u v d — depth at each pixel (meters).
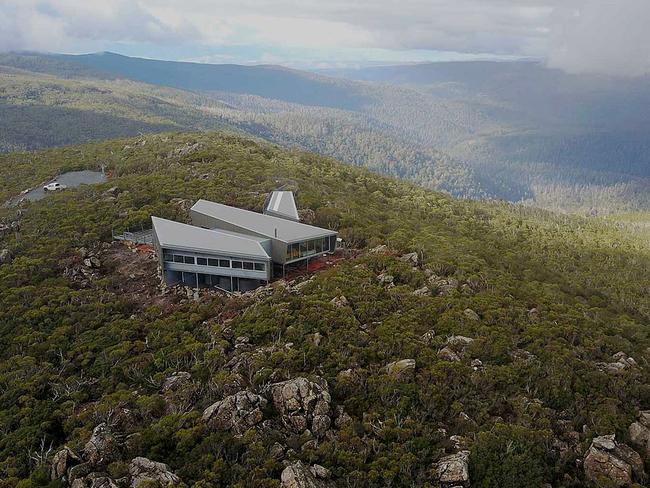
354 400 34.34
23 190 97.00
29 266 56.84
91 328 46.94
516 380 38.34
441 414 34.06
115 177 101.75
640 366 45.19
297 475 27.16
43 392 38.38
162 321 46.78
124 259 61.25
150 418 33.12
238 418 31.36
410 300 48.72
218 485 27.00
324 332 41.75
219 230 61.88
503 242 108.81
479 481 29.31
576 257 119.50
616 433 34.81
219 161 102.06
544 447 32.12
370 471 28.58
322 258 61.34
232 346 41.56
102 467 28.58
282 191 81.06
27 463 30.58
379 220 84.44
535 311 52.31
